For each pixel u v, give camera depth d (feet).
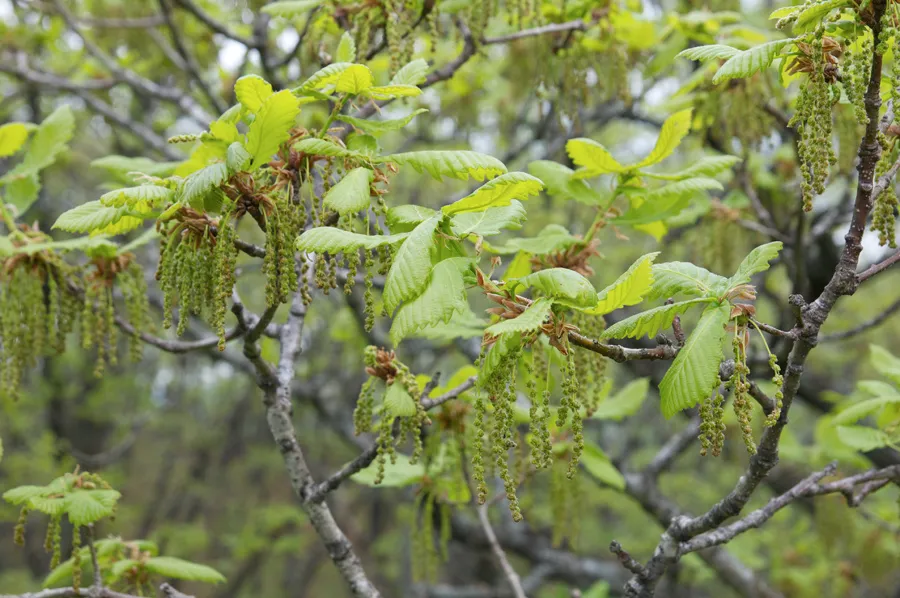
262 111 6.30
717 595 32.73
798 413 29.91
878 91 5.65
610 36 12.10
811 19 6.03
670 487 29.89
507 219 6.97
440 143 21.11
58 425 32.42
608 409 11.39
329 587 46.83
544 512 24.50
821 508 13.53
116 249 9.21
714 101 11.92
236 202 6.72
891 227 6.21
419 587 22.00
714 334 5.92
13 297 9.06
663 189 9.26
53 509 8.26
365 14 9.84
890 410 10.55
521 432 12.99
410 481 10.30
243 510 46.01
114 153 23.49
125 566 9.21
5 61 19.83
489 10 10.82
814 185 5.92
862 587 21.84
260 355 8.64
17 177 10.75
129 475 48.01
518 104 20.11
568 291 5.70
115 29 20.31
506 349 5.77
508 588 23.62
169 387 43.01
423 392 8.39
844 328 24.48
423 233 6.14
